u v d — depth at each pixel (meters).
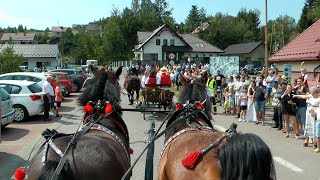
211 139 4.25
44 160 3.83
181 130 4.96
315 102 12.32
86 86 5.95
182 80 6.30
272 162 3.03
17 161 10.48
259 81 17.78
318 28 27.80
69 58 110.50
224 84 22.98
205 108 5.80
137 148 11.91
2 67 32.47
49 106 17.77
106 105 5.56
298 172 9.61
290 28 105.75
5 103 14.17
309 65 24.69
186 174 3.72
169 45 73.44
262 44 92.56
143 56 72.69
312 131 12.55
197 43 81.62
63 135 4.61
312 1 88.69
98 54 86.75
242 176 2.97
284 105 14.06
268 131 15.38
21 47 73.50
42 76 22.27
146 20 93.44
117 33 83.50
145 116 19.00
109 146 4.27
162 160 4.52
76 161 3.81
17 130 15.24
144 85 19.89
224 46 107.19
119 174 4.11
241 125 16.83
